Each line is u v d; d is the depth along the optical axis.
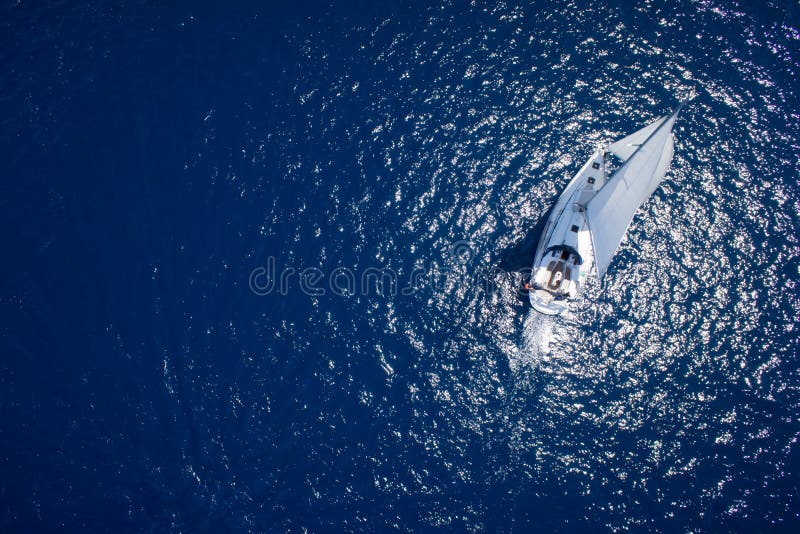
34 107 46.16
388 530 35.81
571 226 41.56
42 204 43.44
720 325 40.41
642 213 43.34
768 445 37.19
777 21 48.53
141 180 44.12
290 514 36.16
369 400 39.06
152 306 41.00
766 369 39.12
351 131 45.84
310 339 40.44
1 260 41.81
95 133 45.47
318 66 47.81
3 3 49.66
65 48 48.09
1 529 35.38
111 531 35.53
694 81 46.84
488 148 45.19
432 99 46.84
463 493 36.72
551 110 46.25
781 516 35.41
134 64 47.62
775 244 42.19
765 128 45.28
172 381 39.25
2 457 36.91
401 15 49.81
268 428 38.25
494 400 39.19
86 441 37.59
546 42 48.56
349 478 37.09
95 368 39.41
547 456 37.66
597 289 41.47
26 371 39.09
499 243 42.78
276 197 43.81
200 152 44.94
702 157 44.56
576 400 39.09
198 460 37.44
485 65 47.84
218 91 46.84
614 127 45.56
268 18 49.59
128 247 42.41
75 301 41.00
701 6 49.34
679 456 37.34
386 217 43.47
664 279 41.66
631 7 49.53
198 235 42.75
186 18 49.50
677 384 39.16
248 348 40.09
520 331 40.81
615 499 36.41
